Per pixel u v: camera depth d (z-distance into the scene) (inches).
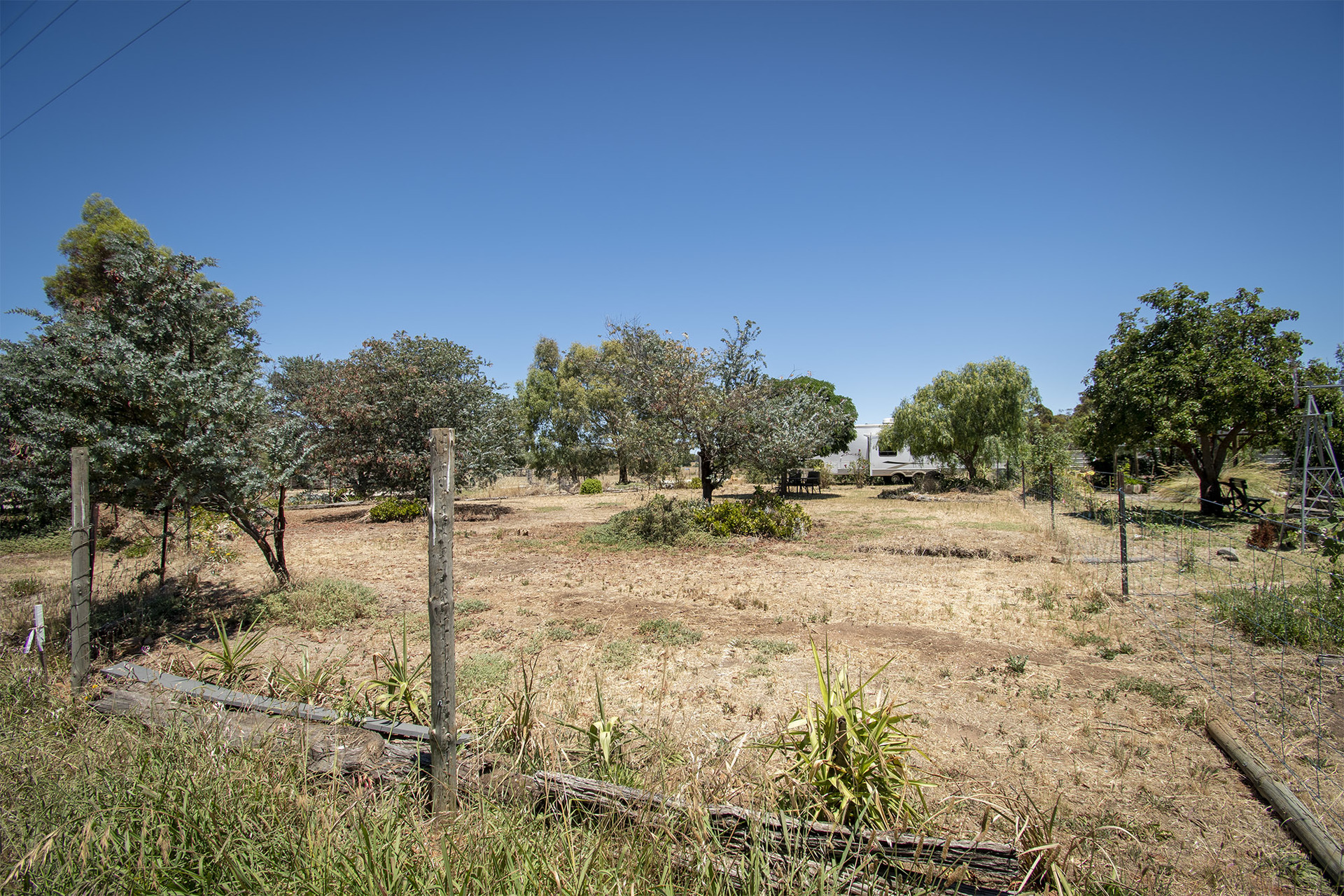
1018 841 98.6
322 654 235.9
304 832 98.1
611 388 1338.6
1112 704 188.4
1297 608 254.2
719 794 114.7
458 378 754.8
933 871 94.4
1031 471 898.1
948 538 514.9
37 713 155.3
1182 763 154.0
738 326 607.5
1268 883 111.8
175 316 259.9
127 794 109.2
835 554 453.4
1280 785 136.5
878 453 1213.7
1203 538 470.9
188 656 229.6
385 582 377.1
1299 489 486.3
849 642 248.7
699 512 548.7
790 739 154.2
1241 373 522.6
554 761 125.1
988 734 170.2
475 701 176.6
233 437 265.0
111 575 328.2
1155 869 112.9
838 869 91.6
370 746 128.8
